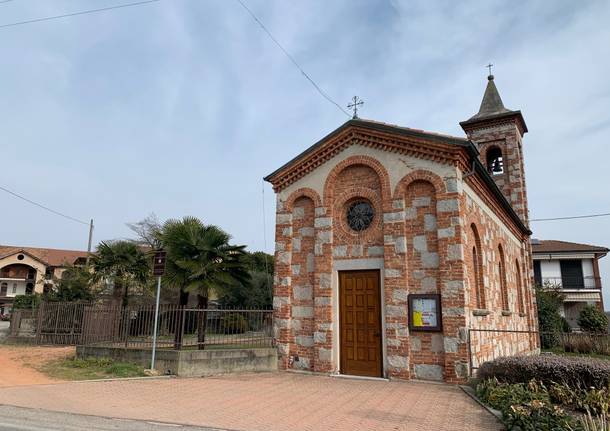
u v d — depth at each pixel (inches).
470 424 295.0
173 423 295.6
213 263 574.9
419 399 376.2
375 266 515.5
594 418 303.7
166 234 601.9
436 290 472.4
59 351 675.4
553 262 1640.0
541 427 265.0
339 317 526.6
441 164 492.7
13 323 826.2
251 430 281.3
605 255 1611.7
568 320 1560.0
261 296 1232.2
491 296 593.3
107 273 903.7
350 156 555.8
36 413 318.7
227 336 595.8
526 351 845.2
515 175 991.6
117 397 378.9
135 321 606.2
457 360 443.2
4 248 2427.4
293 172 596.7
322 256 549.0
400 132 517.0
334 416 317.1
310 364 535.2
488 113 1059.3
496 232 685.3
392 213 510.0
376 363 494.6
